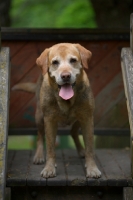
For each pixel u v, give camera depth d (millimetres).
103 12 6227
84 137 3676
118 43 5016
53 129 3680
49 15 9555
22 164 4023
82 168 3863
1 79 3502
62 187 3498
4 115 3350
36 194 3488
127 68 3545
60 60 3426
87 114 3633
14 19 9641
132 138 3324
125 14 6176
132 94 3406
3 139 3246
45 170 3537
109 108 5043
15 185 3422
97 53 5020
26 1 9812
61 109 3570
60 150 4805
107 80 5039
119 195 3512
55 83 3490
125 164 4027
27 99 4988
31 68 4996
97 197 3514
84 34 4945
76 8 8656
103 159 4277
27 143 9750
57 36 4930
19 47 4973
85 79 3615
